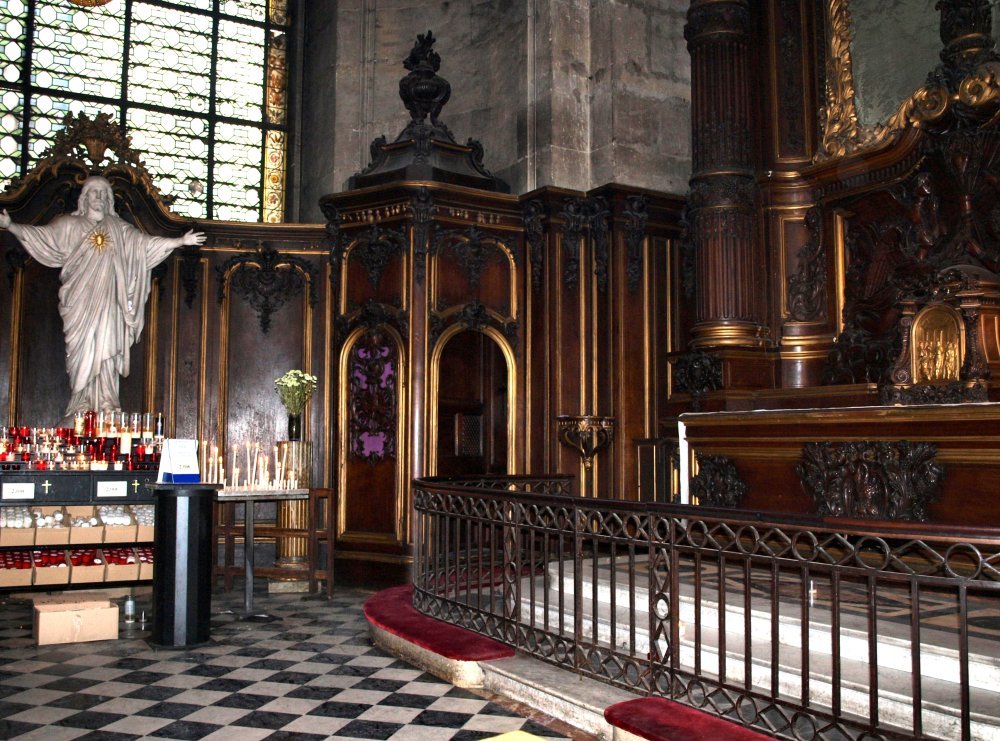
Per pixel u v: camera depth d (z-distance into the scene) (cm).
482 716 546
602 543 1078
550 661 590
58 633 729
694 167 983
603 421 1045
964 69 800
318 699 584
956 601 635
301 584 989
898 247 870
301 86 1388
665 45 1175
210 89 1351
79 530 885
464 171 1108
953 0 819
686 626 619
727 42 969
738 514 450
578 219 1095
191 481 748
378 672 648
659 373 1084
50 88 1249
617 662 531
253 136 1373
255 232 1152
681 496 886
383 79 1308
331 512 946
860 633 524
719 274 947
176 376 1119
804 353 948
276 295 1157
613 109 1127
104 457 959
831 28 954
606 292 1081
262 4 1389
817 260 954
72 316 1057
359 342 1063
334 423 1073
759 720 453
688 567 800
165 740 508
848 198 923
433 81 1108
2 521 882
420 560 774
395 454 1020
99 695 593
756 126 988
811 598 630
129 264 1084
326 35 1335
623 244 1081
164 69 1323
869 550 615
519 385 1098
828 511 731
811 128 971
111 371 1070
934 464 655
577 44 1161
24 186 1059
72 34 1268
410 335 1025
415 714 552
